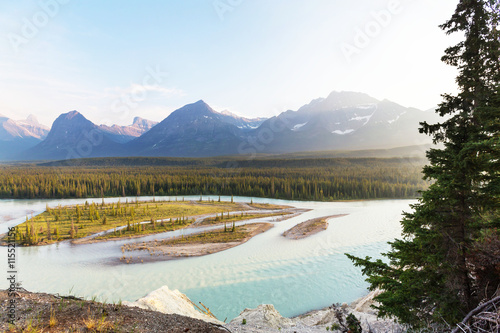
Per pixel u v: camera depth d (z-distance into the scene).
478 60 10.04
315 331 12.95
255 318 14.28
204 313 20.05
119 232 83.38
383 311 9.68
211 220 104.69
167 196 189.62
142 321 7.82
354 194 162.88
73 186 176.88
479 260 8.51
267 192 186.50
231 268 52.56
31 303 7.77
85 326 6.86
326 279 44.94
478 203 8.68
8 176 197.12
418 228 9.73
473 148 8.34
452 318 8.23
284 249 64.06
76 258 59.84
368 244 64.69
